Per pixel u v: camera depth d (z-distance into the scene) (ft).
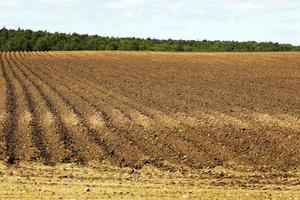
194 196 45.57
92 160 61.05
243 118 85.87
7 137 71.20
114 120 83.61
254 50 433.48
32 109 94.17
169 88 133.69
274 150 65.51
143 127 78.43
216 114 89.51
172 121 82.69
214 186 49.70
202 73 185.47
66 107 96.84
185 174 55.31
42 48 472.44
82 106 98.58
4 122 81.00
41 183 50.37
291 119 84.94
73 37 492.13
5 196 45.03
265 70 199.52
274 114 90.02
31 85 137.69
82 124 80.38
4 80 151.02
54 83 144.25
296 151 65.10
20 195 45.44
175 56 290.35
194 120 83.56
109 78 162.71
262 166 59.16
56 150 64.85
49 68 207.10
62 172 55.57
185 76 172.55
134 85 141.18
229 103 104.12
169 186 49.55
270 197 45.55
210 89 131.44
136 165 59.06
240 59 264.11
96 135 73.46
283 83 148.97
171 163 60.13
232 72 190.49
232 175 55.06
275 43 448.65
